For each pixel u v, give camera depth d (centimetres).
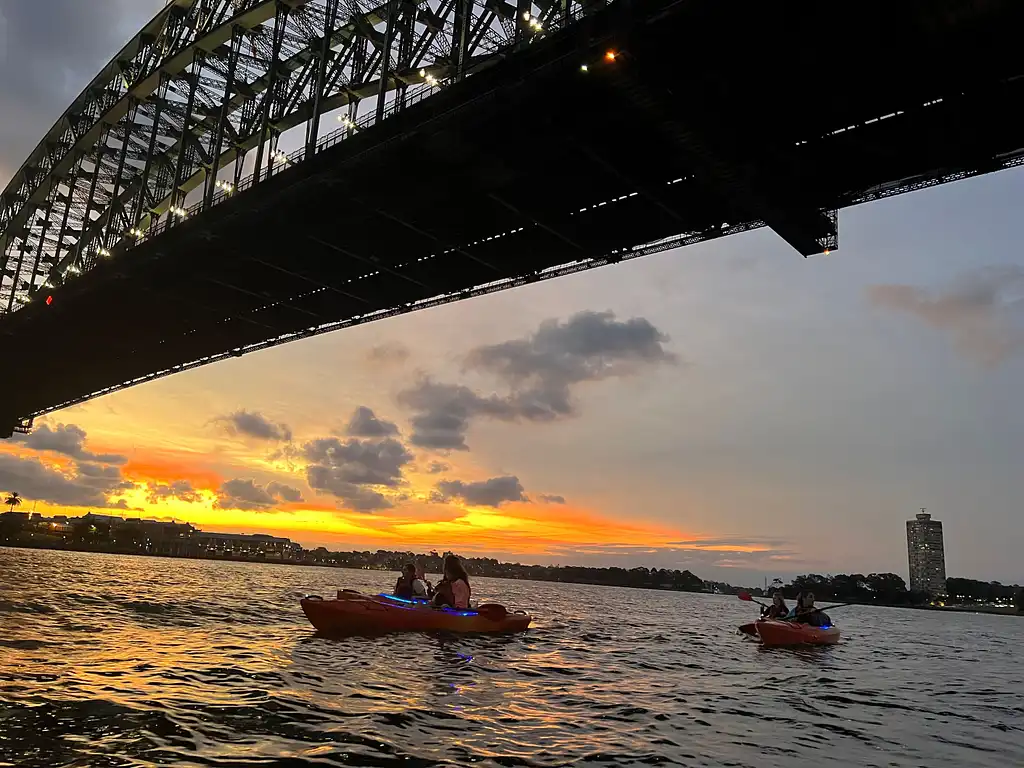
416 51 2517
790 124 1984
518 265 3030
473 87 2125
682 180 2341
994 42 1642
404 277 3225
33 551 10488
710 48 1733
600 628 2288
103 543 17325
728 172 2067
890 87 1833
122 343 4628
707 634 2297
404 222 2744
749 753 662
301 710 716
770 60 1759
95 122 4566
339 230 2903
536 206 2559
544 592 7644
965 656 2142
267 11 3288
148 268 3447
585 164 2316
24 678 789
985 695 1190
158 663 963
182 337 4459
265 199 2814
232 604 2244
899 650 2178
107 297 3841
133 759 524
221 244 3097
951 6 1561
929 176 2112
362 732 642
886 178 2156
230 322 4131
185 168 3944
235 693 782
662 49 1744
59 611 1619
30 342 4725
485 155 2227
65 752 531
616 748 648
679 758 627
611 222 2642
